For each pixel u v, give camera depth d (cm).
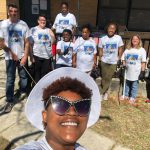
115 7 970
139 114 540
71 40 555
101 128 475
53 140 122
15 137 426
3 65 732
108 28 541
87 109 128
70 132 121
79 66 540
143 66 555
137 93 632
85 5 961
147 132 480
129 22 984
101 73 574
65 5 677
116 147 427
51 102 122
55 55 595
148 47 698
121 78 627
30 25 1033
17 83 618
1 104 524
